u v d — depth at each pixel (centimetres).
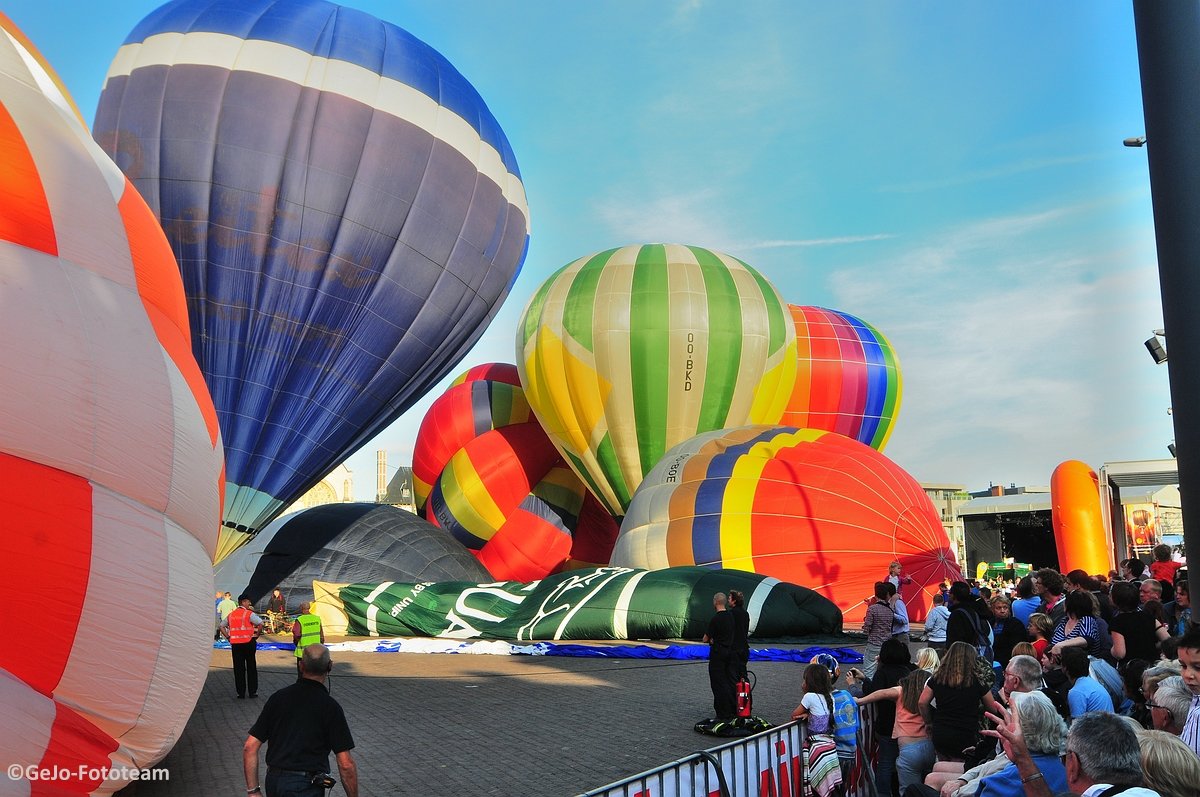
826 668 678
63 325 701
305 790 531
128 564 706
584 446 2858
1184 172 532
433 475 3331
